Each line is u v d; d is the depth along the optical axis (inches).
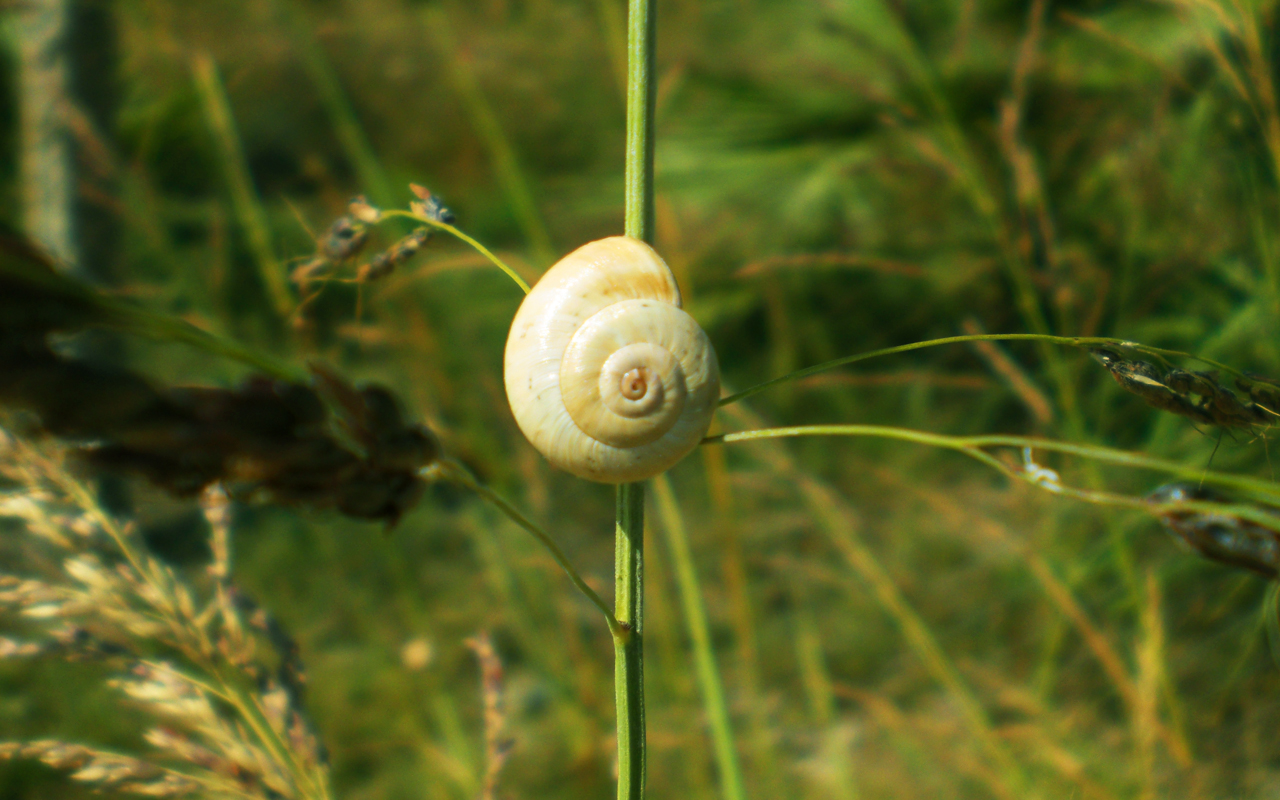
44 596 12.8
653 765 20.3
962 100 29.5
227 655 12.9
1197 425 12.3
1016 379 18.1
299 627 26.9
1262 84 15.5
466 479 11.8
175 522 33.3
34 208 28.0
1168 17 26.2
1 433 12.7
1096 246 26.7
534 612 21.7
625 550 12.5
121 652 12.9
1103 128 28.5
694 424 12.5
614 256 12.6
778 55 34.0
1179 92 24.0
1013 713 20.4
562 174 36.9
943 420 33.5
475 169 36.5
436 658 18.6
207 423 10.8
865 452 32.5
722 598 25.5
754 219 35.3
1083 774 15.3
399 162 36.6
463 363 25.1
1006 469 11.9
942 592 25.3
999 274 32.2
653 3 12.6
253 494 11.5
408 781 21.6
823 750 21.5
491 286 35.9
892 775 19.8
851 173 32.9
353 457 11.5
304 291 13.0
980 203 21.4
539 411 12.5
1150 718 14.9
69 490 12.8
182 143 27.5
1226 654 18.5
